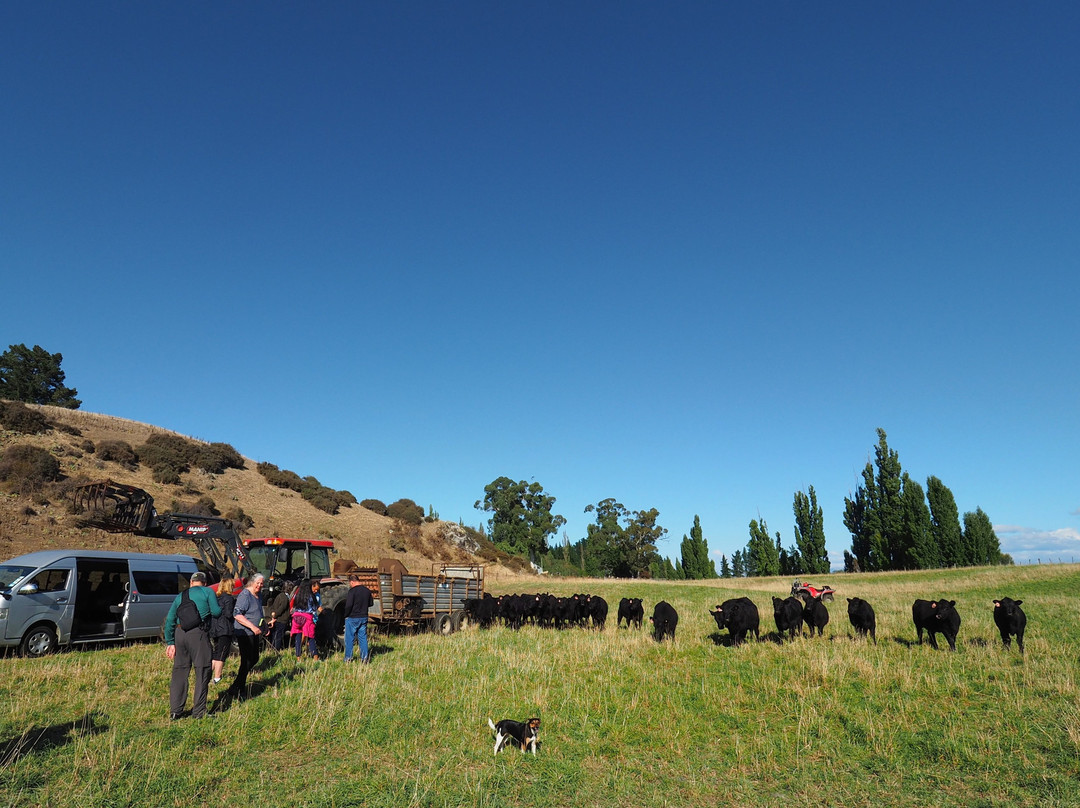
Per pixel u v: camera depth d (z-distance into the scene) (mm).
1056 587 28562
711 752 7613
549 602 18578
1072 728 7762
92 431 41406
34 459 31141
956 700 9297
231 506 38438
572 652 13242
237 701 8859
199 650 8188
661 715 8922
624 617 17672
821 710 9008
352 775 6570
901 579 41406
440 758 7117
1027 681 10023
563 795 6312
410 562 44031
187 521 15969
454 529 56938
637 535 77625
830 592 16562
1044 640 13625
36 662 11586
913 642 14211
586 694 9883
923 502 56438
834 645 13461
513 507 81438
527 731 7418
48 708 8492
